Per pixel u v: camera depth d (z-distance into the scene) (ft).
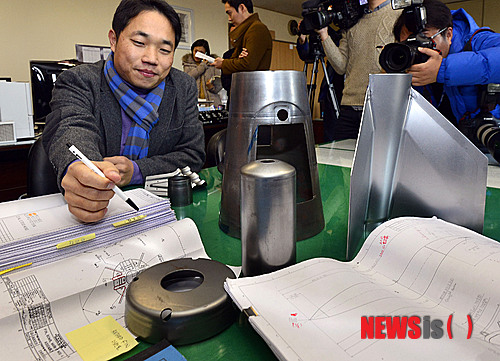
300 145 2.04
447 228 1.52
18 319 1.14
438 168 1.77
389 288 1.25
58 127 2.90
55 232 1.51
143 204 1.85
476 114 3.92
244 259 1.38
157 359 0.99
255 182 1.25
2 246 1.38
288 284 1.21
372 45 6.14
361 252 1.49
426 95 4.45
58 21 12.93
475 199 1.76
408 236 1.43
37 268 1.33
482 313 1.06
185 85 3.96
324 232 2.03
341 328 0.99
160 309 1.09
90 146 2.41
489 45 3.84
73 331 1.15
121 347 1.08
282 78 1.75
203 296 1.15
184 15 16.20
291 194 1.30
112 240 1.65
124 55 3.21
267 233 1.30
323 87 7.91
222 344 1.10
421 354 0.90
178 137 3.91
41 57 12.71
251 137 1.80
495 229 1.97
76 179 1.63
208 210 2.45
